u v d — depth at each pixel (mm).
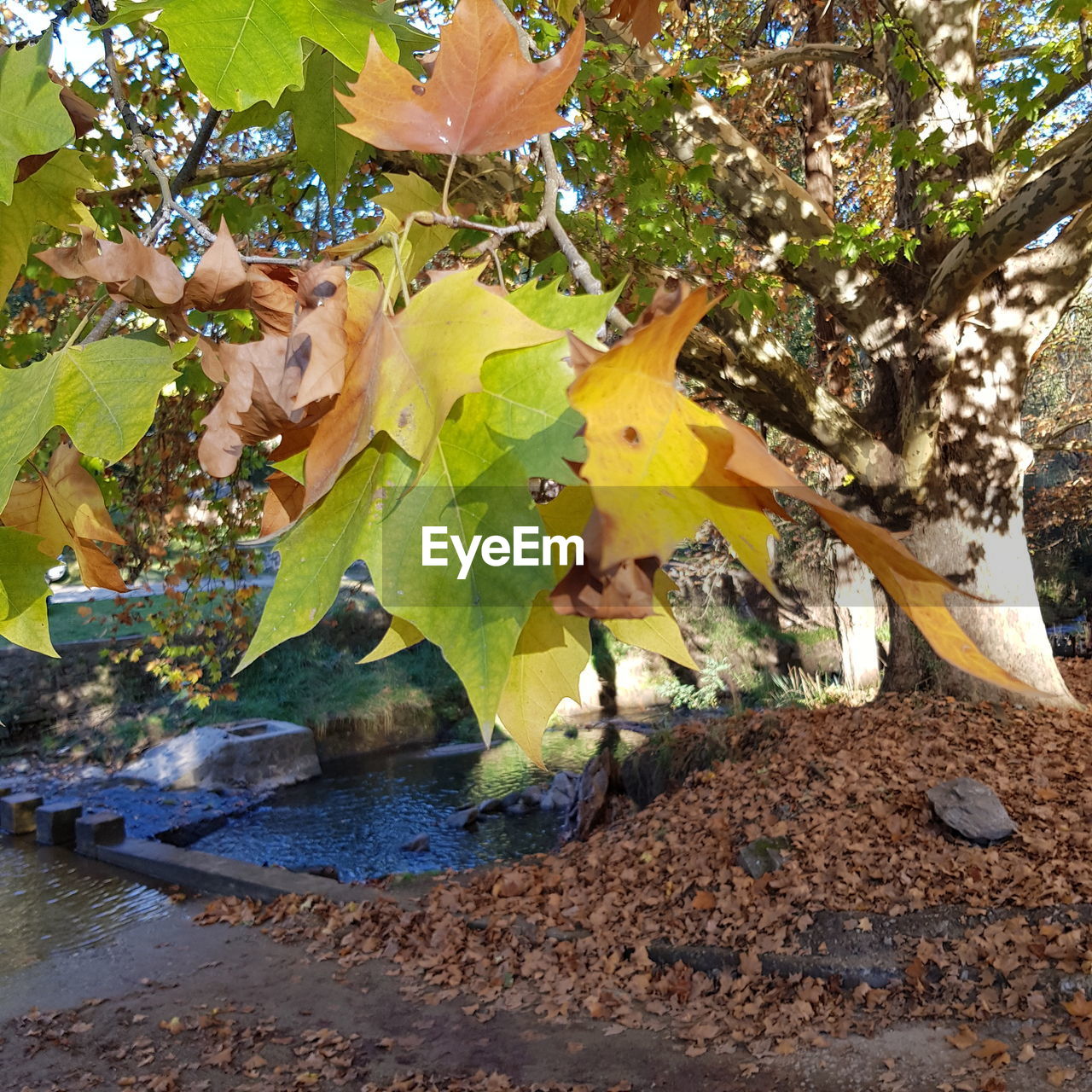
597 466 343
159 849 13750
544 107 618
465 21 601
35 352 3531
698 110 9305
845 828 9320
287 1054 7547
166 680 11516
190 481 9891
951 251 9430
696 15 11867
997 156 9398
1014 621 11023
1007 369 10984
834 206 14492
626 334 342
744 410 11555
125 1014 8461
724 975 7883
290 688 22359
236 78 721
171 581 10812
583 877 10359
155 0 714
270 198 6293
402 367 480
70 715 20031
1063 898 7617
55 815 14820
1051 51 8031
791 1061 6566
